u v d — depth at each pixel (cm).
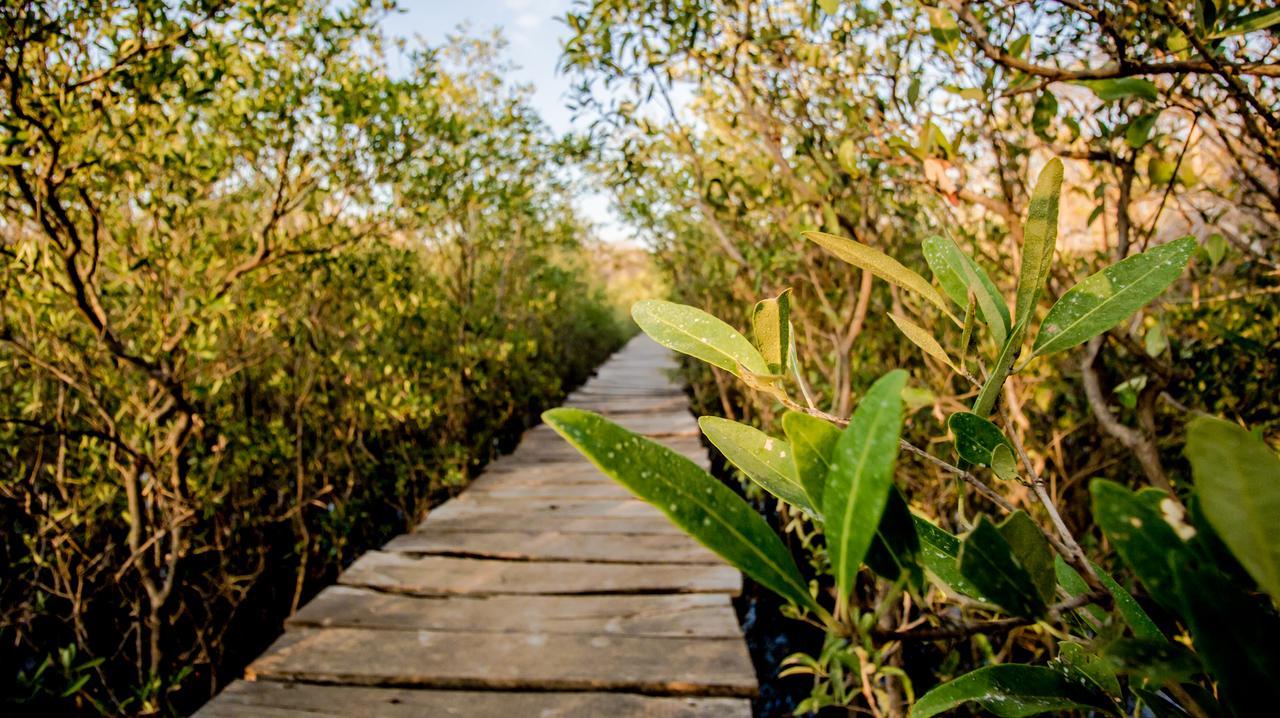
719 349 46
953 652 221
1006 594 32
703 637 272
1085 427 264
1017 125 188
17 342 229
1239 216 224
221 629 326
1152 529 30
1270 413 200
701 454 596
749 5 212
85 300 216
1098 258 199
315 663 257
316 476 447
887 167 220
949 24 130
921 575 35
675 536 387
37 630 316
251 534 391
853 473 30
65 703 290
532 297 809
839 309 310
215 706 236
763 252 286
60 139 189
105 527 327
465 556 365
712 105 293
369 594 318
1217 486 25
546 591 318
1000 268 193
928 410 267
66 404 326
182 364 259
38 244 212
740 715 228
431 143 354
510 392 725
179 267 260
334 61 295
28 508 254
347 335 450
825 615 32
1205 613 27
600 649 265
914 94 163
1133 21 120
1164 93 121
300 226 397
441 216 420
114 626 338
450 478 481
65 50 195
